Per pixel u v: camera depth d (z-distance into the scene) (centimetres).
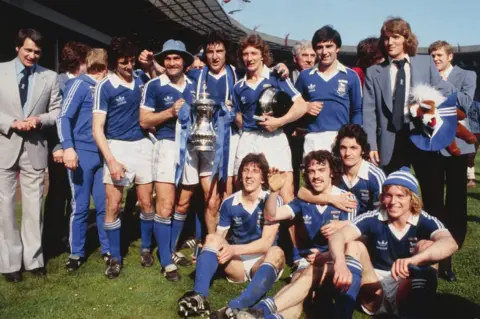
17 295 346
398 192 299
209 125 387
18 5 841
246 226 362
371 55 438
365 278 308
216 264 330
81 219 406
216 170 391
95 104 378
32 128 368
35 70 375
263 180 360
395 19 376
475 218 570
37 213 383
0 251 372
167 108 384
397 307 311
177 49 376
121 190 388
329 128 408
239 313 278
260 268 320
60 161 387
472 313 317
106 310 323
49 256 432
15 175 374
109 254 424
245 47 396
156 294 350
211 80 415
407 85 376
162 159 382
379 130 389
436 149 354
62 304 331
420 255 281
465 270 390
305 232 363
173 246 419
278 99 392
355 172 366
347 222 346
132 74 390
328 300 318
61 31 1043
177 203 411
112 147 384
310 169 351
